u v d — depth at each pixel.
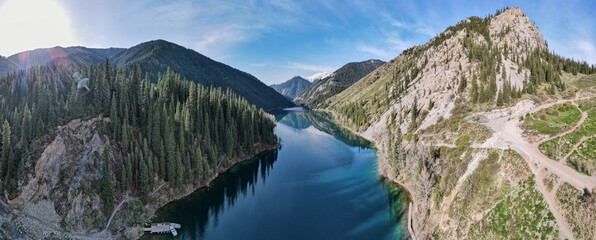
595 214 45.12
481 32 192.25
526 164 64.81
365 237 77.31
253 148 155.00
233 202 101.44
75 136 88.44
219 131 139.25
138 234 77.25
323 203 99.06
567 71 154.88
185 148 111.38
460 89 135.12
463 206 66.81
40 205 75.25
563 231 47.09
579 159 59.12
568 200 50.47
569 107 90.88
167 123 101.69
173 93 138.25
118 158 87.81
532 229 51.53
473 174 72.62
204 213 92.25
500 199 61.47
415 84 194.12
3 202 73.88
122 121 99.44
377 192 104.44
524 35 180.50
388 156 120.00
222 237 78.88
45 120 89.62
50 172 79.94
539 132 78.31
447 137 100.88
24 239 69.50
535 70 134.62
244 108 181.25
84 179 80.38
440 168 86.94
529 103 103.94
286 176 128.38
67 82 108.00
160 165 98.06
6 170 77.06
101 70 106.69
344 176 125.06
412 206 88.81
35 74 106.62
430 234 69.81
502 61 151.25
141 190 86.12
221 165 129.00
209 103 151.25
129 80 119.62
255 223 86.56
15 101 102.81
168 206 93.00
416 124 140.50
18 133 85.69
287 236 79.31
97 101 98.31
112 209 80.44
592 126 69.44
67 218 74.25
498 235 55.59
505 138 81.38
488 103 117.06
